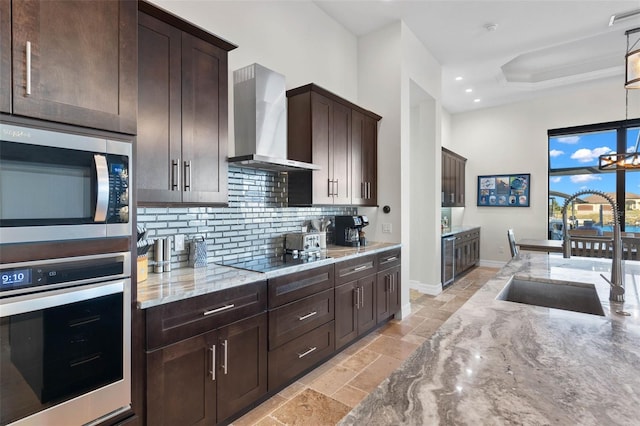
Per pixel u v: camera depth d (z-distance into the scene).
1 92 1.13
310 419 2.04
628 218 5.73
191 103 1.99
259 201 2.88
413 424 0.65
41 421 1.22
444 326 1.20
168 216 2.24
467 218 7.22
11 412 1.15
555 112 6.23
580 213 6.08
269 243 2.97
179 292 1.69
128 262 1.46
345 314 2.91
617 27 3.95
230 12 2.62
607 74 5.18
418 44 4.23
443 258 5.12
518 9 3.56
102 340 1.38
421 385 0.80
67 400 1.29
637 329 1.17
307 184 3.00
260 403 2.19
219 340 1.86
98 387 1.37
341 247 3.48
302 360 2.44
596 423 0.66
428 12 3.62
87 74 1.35
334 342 2.77
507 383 0.81
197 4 2.39
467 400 0.74
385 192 3.94
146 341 1.54
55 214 1.25
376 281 3.36
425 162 4.91
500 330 1.16
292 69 3.22
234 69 2.65
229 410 1.92
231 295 1.93
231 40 2.63
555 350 1.00
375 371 2.64
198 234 2.42
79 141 1.32
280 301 2.26
